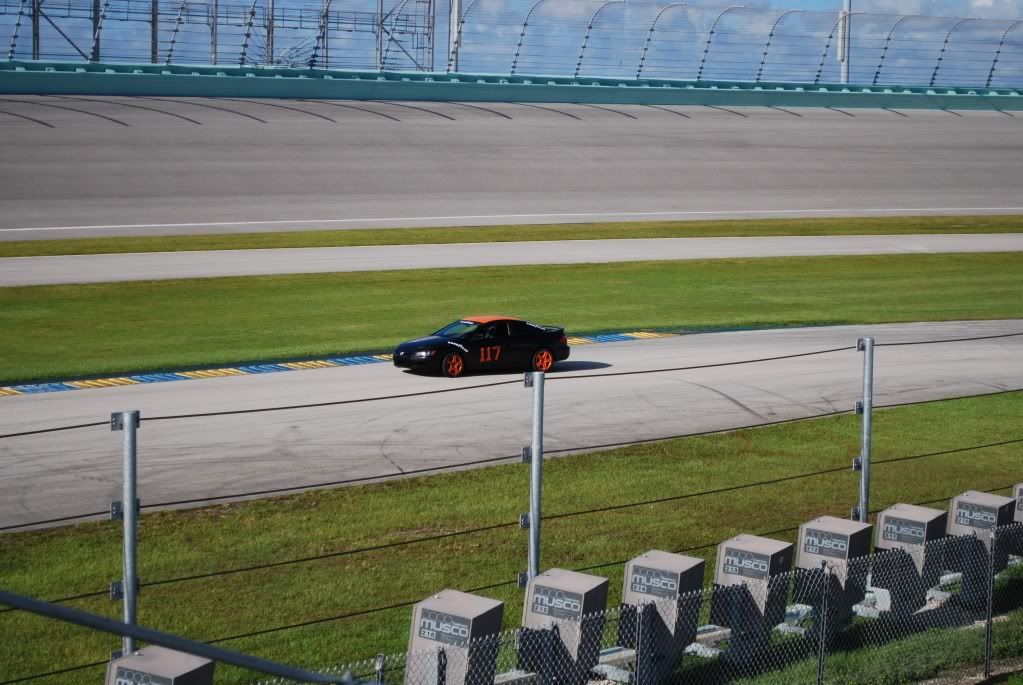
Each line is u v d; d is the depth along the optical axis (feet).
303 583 144.25
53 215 565.94
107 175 640.58
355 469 200.03
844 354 319.88
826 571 115.65
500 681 102.37
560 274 460.55
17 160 650.84
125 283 421.18
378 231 560.20
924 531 137.80
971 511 146.20
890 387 277.03
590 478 193.57
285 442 219.00
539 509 116.16
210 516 171.53
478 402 256.52
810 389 273.54
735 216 636.89
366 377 287.69
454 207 629.51
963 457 210.38
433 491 185.26
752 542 126.41
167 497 182.80
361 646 124.77
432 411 247.09
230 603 137.28
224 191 631.15
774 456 209.67
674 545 160.04
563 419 240.53
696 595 112.88
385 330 350.23
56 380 279.28
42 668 119.03
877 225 618.03
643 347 330.54
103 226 547.90
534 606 112.78
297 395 264.52
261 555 154.30
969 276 477.77
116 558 152.35
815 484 191.21
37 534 162.50
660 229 588.50
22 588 140.97
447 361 287.89
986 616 129.08
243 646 123.85
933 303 412.77
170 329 347.77
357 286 426.92
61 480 192.34
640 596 119.03
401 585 144.05
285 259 481.46
